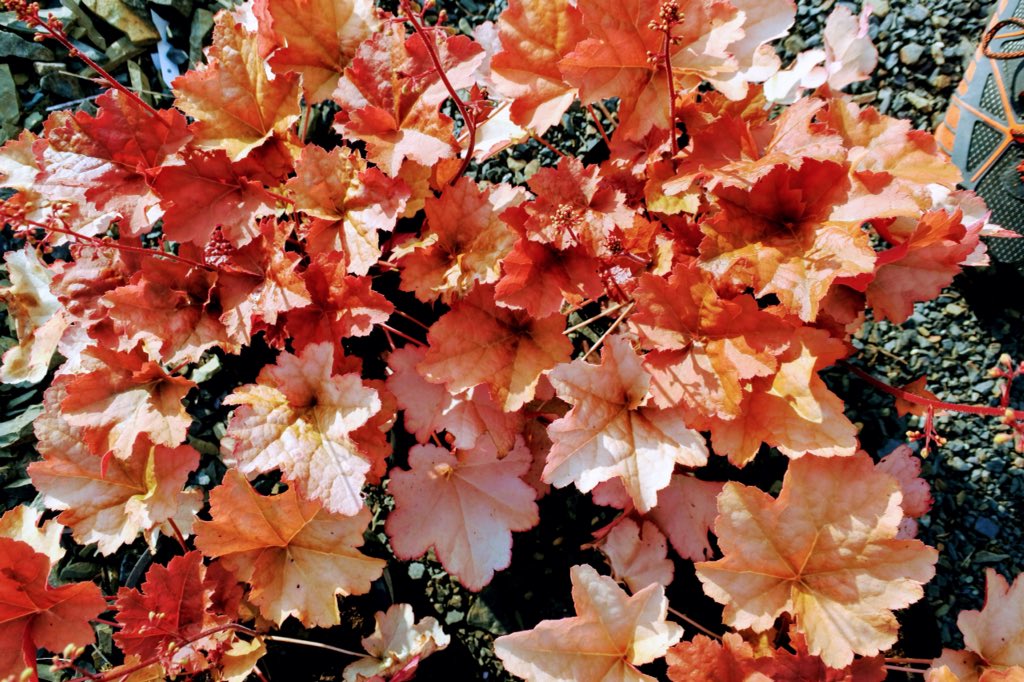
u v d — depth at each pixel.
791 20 0.50
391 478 0.51
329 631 0.55
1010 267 0.56
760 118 0.54
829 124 0.51
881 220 0.50
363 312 0.50
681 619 0.55
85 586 0.49
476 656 0.55
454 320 0.50
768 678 0.47
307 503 0.50
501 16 0.49
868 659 0.49
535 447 0.53
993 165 0.54
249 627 0.54
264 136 0.52
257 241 0.51
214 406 0.58
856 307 0.51
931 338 0.57
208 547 0.49
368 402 0.48
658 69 0.49
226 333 0.52
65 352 0.53
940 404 0.50
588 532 0.56
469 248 0.50
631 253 0.52
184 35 0.62
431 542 0.51
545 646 0.48
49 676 0.55
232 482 0.49
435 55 0.48
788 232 0.48
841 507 0.48
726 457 0.56
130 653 0.51
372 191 0.50
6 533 0.51
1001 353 0.56
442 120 0.51
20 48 0.60
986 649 0.49
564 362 0.50
